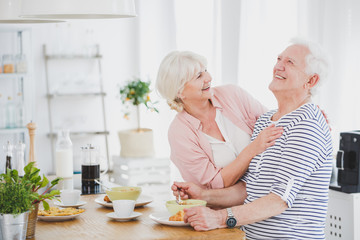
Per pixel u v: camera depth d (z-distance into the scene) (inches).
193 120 107.6
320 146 87.8
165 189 197.5
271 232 90.9
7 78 224.5
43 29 230.4
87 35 234.8
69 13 91.0
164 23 219.5
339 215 114.4
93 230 85.0
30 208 79.0
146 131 203.8
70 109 236.8
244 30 152.2
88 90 234.2
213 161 107.0
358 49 123.5
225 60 160.1
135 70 243.6
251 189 96.1
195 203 94.0
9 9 114.6
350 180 114.2
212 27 182.2
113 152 242.8
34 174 84.3
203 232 83.3
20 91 224.4
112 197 98.6
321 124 89.5
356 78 124.3
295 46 94.0
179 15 206.7
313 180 89.2
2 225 76.4
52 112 234.5
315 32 130.6
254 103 112.6
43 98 232.1
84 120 237.9
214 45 171.8
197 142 106.9
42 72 231.6
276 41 143.5
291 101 94.7
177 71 104.0
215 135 108.1
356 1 122.5
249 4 150.8
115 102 242.5
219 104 109.3
